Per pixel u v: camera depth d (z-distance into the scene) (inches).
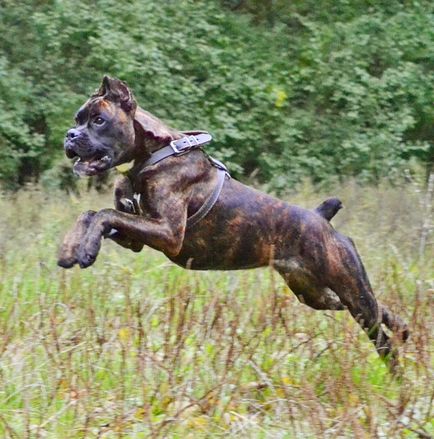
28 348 417.1
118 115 392.2
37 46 1047.0
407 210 737.6
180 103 1045.2
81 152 390.6
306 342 425.7
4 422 359.3
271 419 386.3
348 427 372.5
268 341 429.1
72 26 1040.2
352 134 1065.5
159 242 395.5
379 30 1122.0
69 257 384.8
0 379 400.2
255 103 1073.5
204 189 408.5
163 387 395.2
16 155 992.9
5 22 1060.5
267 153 1061.8
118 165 399.2
